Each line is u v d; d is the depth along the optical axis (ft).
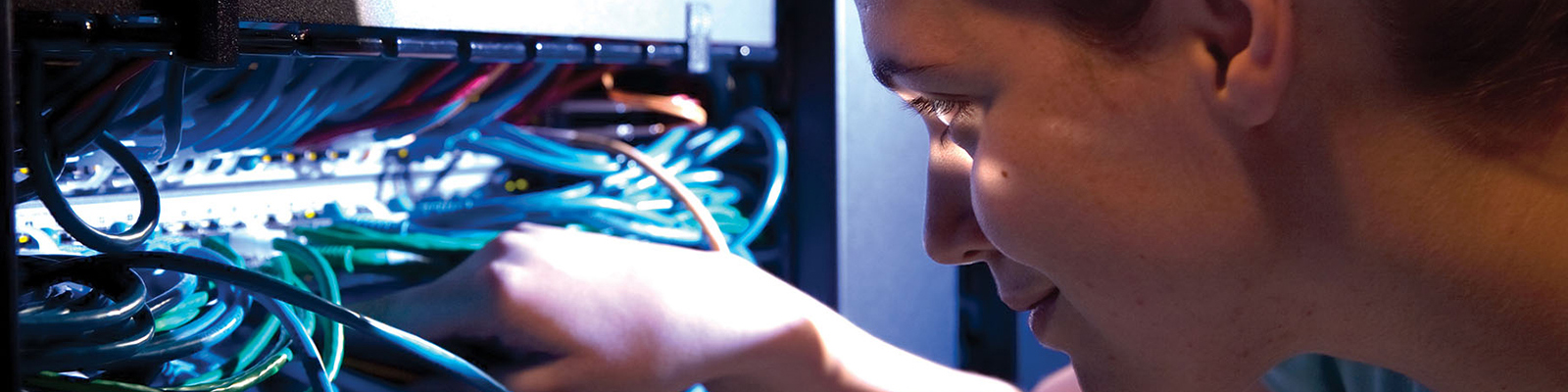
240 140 1.97
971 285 3.17
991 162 1.41
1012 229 1.42
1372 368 1.97
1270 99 1.24
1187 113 1.31
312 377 1.48
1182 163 1.33
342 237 2.14
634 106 2.73
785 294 2.25
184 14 1.36
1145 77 1.31
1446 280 1.40
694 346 1.96
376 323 1.44
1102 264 1.41
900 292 2.74
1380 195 1.35
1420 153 1.32
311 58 1.86
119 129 1.69
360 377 1.81
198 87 1.81
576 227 2.47
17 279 1.01
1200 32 1.27
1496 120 1.32
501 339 1.75
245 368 1.51
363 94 2.06
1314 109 1.30
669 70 2.85
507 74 2.31
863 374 2.26
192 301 1.55
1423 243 1.37
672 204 2.67
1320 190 1.36
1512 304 1.41
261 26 1.57
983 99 1.42
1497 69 1.28
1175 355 1.53
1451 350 1.48
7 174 1.00
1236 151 1.33
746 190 2.83
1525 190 1.37
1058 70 1.33
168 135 1.66
